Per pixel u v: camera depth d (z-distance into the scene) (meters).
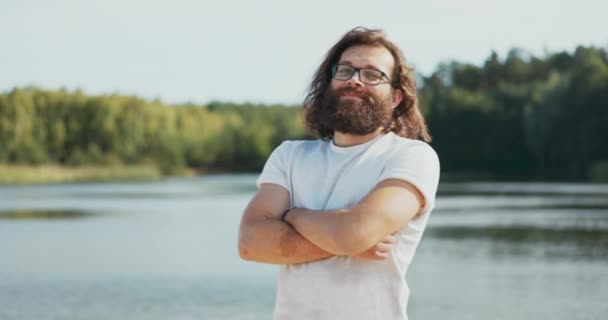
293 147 3.58
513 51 121.31
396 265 3.28
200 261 21.03
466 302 14.72
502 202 41.75
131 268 19.98
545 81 108.38
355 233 3.17
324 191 3.41
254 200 3.51
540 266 19.17
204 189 67.56
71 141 118.75
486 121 97.19
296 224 3.31
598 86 76.38
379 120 3.38
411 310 14.12
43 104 117.75
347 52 3.47
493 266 19.28
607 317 13.29
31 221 34.91
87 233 29.39
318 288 3.27
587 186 60.47
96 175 105.25
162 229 30.61
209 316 13.87
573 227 28.28
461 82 121.50
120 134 121.50
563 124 77.50
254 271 19.03
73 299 15.75
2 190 69.31
